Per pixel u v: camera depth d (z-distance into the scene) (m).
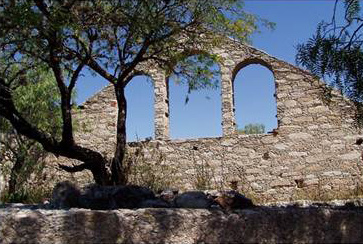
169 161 13.38
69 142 9.29
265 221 5.50
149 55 10.69
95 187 6.80
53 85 14.08
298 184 12.47
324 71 7.07
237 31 10.21
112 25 9.22
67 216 5.29
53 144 9.34
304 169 12.52
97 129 14.23
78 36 8.67
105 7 8.88
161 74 14.17
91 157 9.60
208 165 13.14
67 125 9.16
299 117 12.89
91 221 5.29
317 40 7.15
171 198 7.04
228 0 9.73
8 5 8.12
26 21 7.56
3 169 13.11
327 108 12.72
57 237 5.22
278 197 12.49
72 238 5.22
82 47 9.10
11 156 14.11
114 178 9.59
